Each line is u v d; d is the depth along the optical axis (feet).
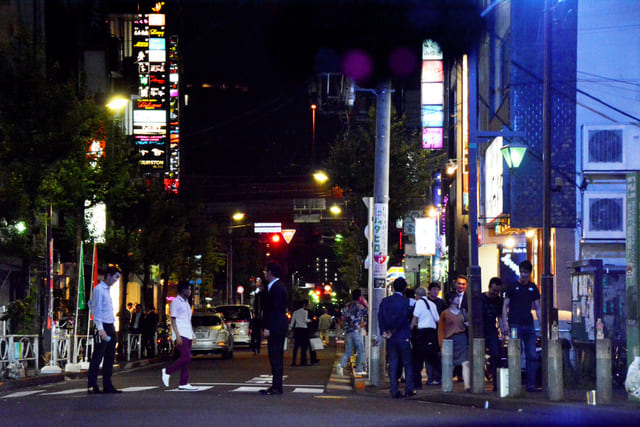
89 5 149.28
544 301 47.39
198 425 31.63
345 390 61.52
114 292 154.30
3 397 51.01
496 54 103.81
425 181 107.34
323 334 180.86
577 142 80.28
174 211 135.64
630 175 44.60
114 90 156.35
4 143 75.00
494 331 53.98
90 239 94.02
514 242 101.76
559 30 81.61
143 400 43.70
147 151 159.12
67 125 76.33
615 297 52.60
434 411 41.09
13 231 75.31
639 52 80.59
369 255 66.03
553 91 81.20
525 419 37.45
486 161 105.19
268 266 50.26
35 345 69.31
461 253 132.77
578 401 41.91
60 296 103.24
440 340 53.93
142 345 121.29
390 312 51.57
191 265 161.99
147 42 161.27
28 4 116.78
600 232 78.07
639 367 41.52
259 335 134.82
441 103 137.39
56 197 76.64
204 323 117.39
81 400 44.21
